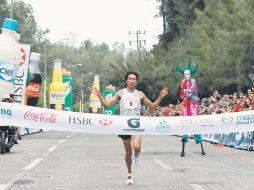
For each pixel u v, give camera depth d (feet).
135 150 33.14
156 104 33.50
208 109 77.05
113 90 217.15
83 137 98.32
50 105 162.20
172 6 203.51
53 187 31.63
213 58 121.08
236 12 113.91
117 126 33.27
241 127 34.73
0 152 55.42
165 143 78.13
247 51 105.40
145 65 176.86
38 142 78.95
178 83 147.43
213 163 46.21
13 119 33.27
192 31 166.50
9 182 33.55
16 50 69.21
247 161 48.26
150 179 35.40
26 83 100.78
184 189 30.81
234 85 124.67
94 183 33.45
